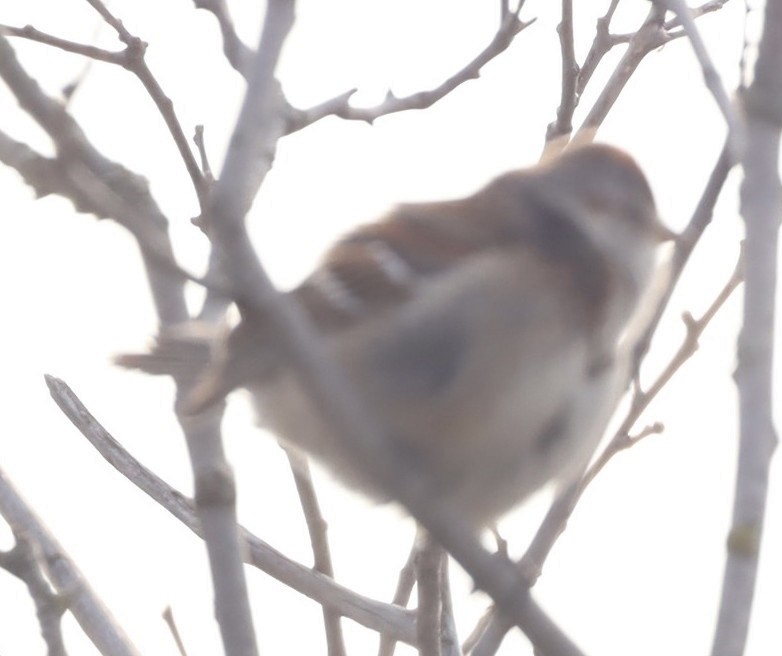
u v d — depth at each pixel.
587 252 9.42
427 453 9.16
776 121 8.04
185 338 9.30
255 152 6.98
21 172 6.76
